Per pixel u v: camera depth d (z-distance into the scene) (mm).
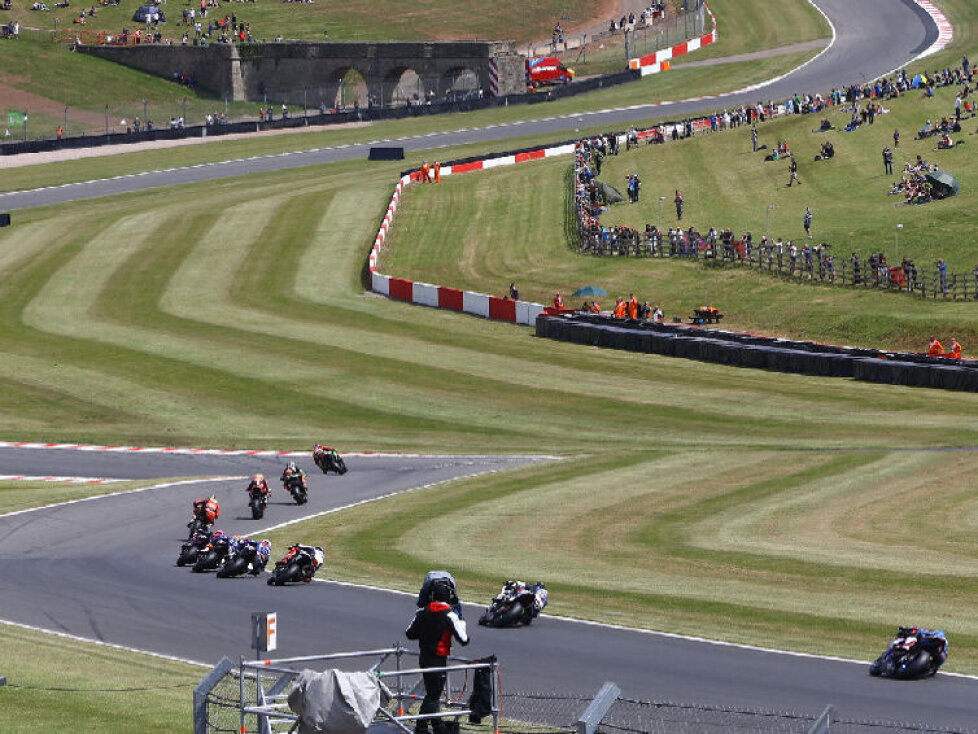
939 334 181750
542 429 146125
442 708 44531
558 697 48938
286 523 101312
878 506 99250
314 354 183000
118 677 57375
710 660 58906
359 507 107250
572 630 64938
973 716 50000
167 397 163625
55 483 123000
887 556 82375
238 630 67188
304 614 70250
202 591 76625
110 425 152375
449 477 120938
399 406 157750
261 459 135500
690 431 142500
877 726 48531
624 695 53438
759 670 57125
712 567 80625
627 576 78500
